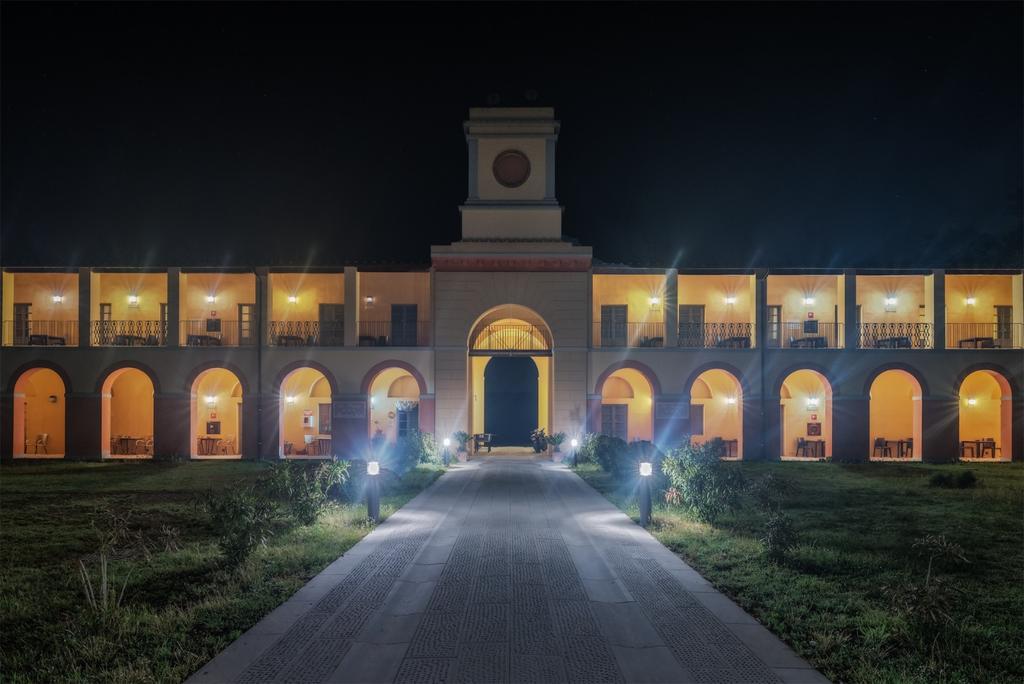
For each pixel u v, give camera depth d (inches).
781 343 1280.8
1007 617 346.3
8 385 1173.7
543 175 1248.2
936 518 624.7
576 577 402.9
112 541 460.8
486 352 1229.1
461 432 1206.9
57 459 1165.1
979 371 1202.0
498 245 1216.8
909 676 266.1
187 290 1274.6
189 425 1179.9
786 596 367.2
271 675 265.3
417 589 378.0
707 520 582.2
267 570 418.0
